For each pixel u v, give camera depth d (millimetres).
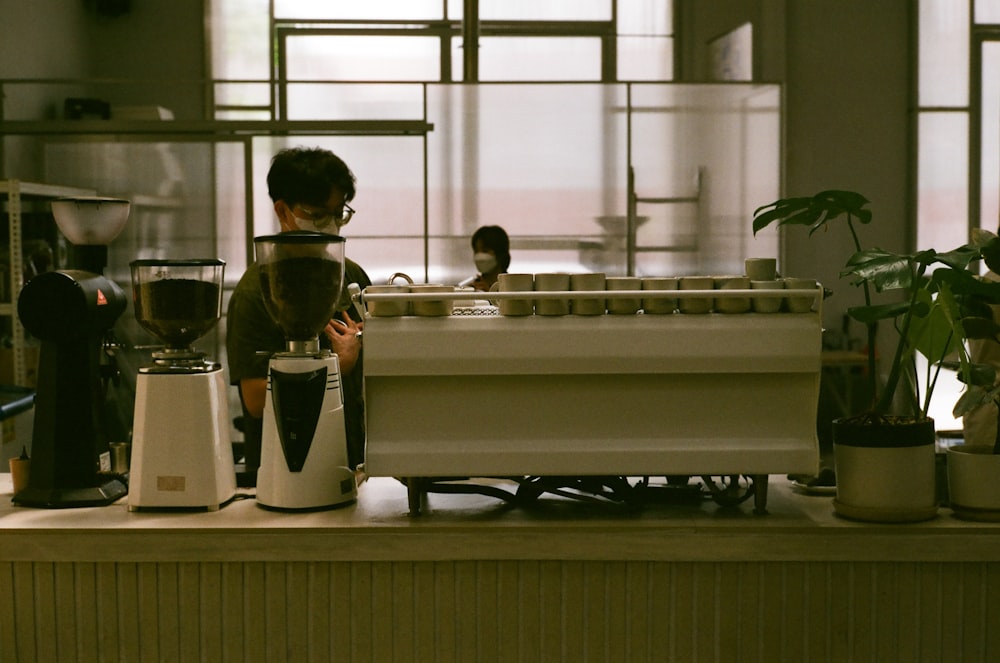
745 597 1539
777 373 1521
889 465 1514
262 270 1578
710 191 6000
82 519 1577
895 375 1569
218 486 1631
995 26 6582
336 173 2029
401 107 6273
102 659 1545
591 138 5992
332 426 1635
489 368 1493
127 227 5508
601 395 1522
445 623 1545
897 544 1501
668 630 1544
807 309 1518
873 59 6625
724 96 5965
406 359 1494
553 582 1543
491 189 5996
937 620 1529
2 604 1544
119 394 5293
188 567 1540
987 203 6676
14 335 4355
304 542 1518
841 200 1633
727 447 1520
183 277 1605
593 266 6031
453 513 1599
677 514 1587
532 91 5973
